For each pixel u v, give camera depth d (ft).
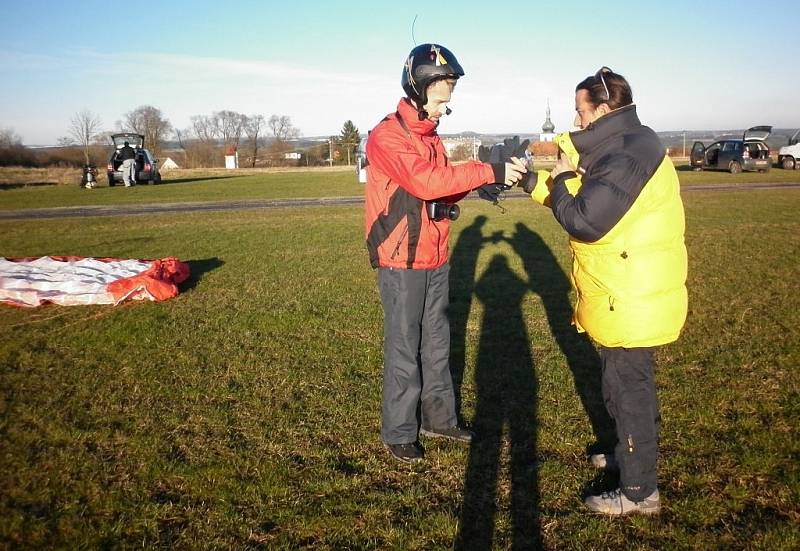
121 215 56.08
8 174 146.72
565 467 11.25
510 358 16.78
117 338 18.71
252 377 15.69
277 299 23.31
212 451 11.97
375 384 15.24
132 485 10.79
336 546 9.21
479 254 32.12
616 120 9.21
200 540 9.34
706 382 14.69
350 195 77.66
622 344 9.54
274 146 285.02
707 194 62.95
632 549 9.00
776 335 17.85
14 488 10.67
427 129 10.90
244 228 44.78
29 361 16.88
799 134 116.88
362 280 26.61
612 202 8.87
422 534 9.41
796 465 10.92
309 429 12.89
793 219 42.83
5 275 24.21
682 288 9.57
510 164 10.61
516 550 9.11
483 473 11.18
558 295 23.27
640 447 9.64
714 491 10.36
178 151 269.03
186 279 26.63
